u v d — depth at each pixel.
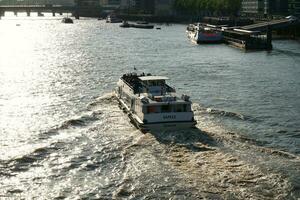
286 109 71.19
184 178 41.25
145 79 63.53
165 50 165.50
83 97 79.56
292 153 49.56
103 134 55.56
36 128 59.38
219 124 59.62
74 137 54.84
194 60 134.62
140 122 55.00
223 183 40.00
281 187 39.22
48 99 77.94
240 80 97.69
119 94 72.75
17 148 51.44
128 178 42.38
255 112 68.81
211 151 47.44
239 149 48.25
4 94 82.38
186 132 53.97
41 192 40.78
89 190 40.91
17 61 132.38
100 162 46.91
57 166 46.22
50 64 125.50
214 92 84.25
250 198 37.56
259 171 42.09
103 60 133.75
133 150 48.94
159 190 39.78
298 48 172.25
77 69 115.00
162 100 56.50
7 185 42.06
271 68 116.94
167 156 46.56
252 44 167.12
